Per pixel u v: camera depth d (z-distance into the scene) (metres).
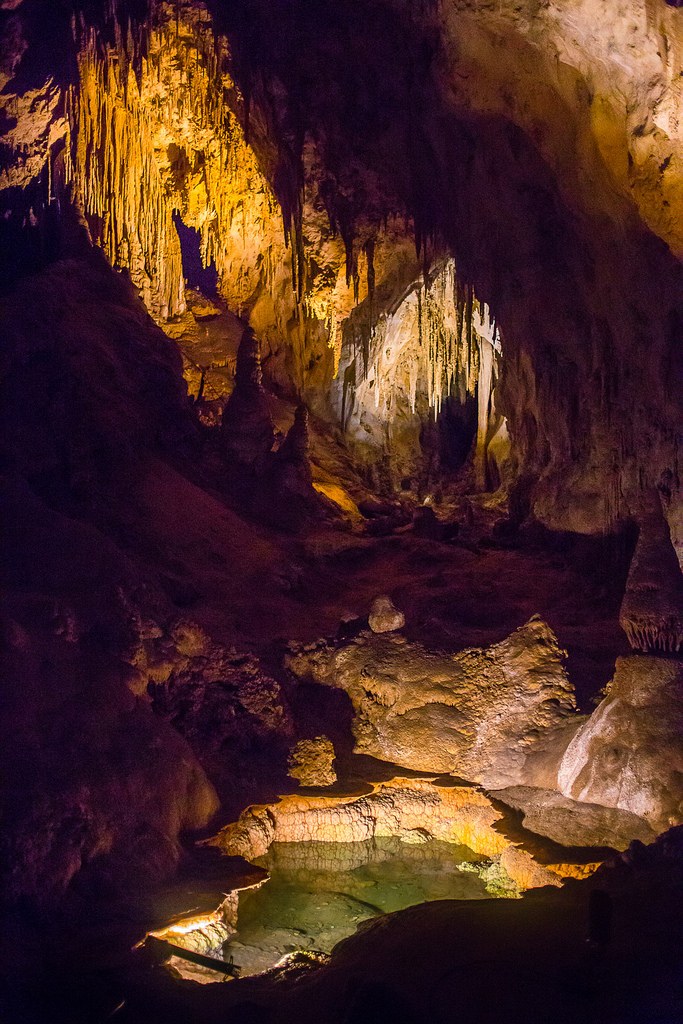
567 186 14.50
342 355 21.80
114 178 17.75
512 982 5.66
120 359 15.23
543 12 12.51
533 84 13.75
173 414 15.72
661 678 9.74
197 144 17.70
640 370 15.07
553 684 11.19
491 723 11.29
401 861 9.75
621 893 7.15
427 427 23.14
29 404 12.95
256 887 8.55
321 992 5.88
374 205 16.53
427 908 7.16
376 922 7.08
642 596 10.42
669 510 14.64
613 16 12.00
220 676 11.14
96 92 16.62
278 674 11.98
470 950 6.19
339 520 17.34
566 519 16.61
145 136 18.08
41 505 11.11
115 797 8.09
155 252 19.44
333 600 14.40
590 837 9.05
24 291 13.98
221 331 20.30
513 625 13.64
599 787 9.57
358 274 17.33
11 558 9.95
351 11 13.82
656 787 9.11
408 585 14.92
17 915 6.65
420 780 10.70
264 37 14.61
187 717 10.41
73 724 8.33
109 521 12.72
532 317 16.53
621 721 9.73
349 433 22.11
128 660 9.77
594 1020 5.16
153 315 19.38
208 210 19.94
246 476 16.28
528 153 14.53
